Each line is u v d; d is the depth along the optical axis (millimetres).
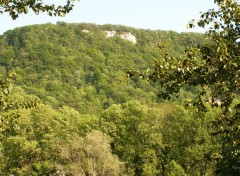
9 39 156250
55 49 148250
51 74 133375
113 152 56688
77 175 49375
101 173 50375
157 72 9062
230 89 8906
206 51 8703
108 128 56656
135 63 150875
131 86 122312
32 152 54938
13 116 11125
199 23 9922
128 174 52969
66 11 10695
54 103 111750
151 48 165875
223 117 10672
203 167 50281
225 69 8453
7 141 54375
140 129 54469
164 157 54750
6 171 55406
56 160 52156
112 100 116188
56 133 57844
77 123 59469
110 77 135750
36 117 58688
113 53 157750
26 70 137000
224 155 11633
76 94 119938
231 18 9820
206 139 51031
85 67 141000
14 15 10398
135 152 55094
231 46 8859
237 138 10430
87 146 50250
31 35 155625
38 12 10547
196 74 8836
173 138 54156
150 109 56344
